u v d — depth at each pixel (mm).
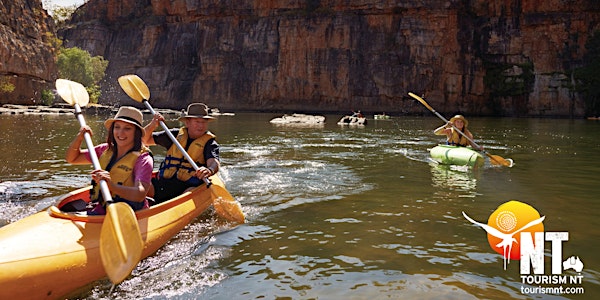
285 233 4195
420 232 4234
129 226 3113
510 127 22000
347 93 43250
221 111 43938
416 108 41875
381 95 42469
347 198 5594
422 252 3709
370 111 42781
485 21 41000
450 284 3090
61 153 9078
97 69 43531
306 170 7668
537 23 39375
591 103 37781
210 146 5031
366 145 12047
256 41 45969
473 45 41188
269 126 20344
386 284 3092
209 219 4527
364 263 3473
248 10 46500
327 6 44281
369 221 4586
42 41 35000
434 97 41531
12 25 30594
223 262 3484
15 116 22406
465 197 5660
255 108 45812
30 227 3078
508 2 40312
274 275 3250
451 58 41125
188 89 47906
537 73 39562
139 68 50000
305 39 44094
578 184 6523
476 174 7406
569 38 38844
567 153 10531
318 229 4316
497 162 8305
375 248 3803
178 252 3664
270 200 5457
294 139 13664
